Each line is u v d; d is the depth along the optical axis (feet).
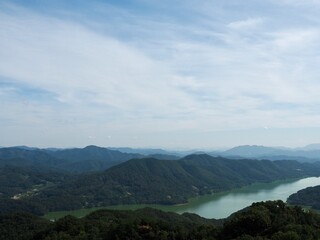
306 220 437.58
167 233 482.69
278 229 403.34
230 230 433.89
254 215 423.64
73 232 582.76
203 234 463.83
